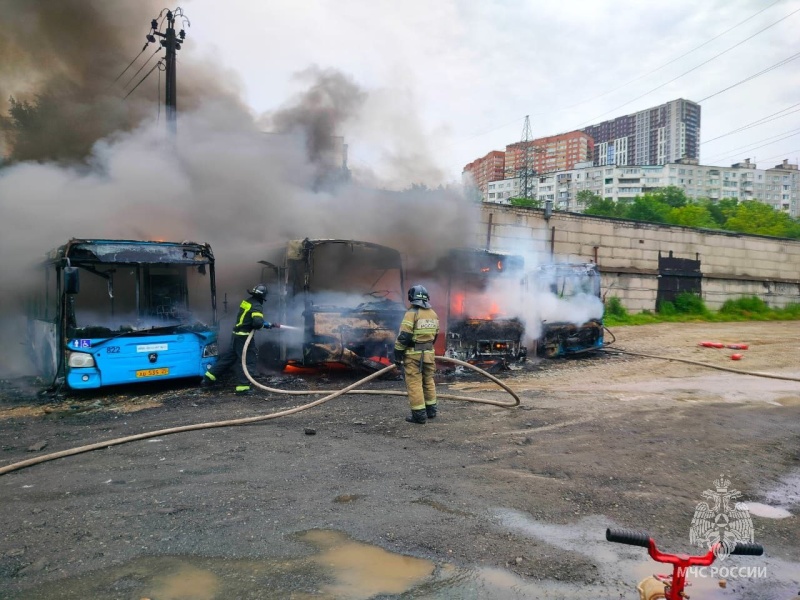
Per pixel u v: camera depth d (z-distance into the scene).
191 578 3.03
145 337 8.20
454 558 3.29
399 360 6.62
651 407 7.47
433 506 4.07
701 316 24.33
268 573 3.09
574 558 3.31
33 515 3.85
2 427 6.42
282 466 4.92
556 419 6.75
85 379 7.79
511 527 3.73
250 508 3.98
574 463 5.07
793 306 28.12
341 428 6.28
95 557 3.25
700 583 3.09
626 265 23.36
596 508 4.07
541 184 134.50
